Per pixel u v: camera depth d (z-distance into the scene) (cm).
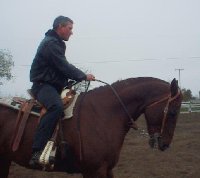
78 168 337
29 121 336
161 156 696
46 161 319
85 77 327
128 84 340
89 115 329
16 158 342
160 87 334
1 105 348
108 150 325
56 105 320
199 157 685
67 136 327
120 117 334
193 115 1571
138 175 565
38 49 329
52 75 328
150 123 335
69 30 334
